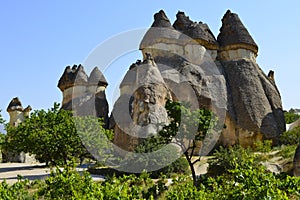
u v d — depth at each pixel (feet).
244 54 125.49
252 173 21.97
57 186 25.16
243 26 129.70
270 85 124.36
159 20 119.03
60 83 141.28
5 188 25.45
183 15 130.62
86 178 25.89
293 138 103.60
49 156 68.69
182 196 25.36
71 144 67.05
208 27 127.85
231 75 120.57
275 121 114.93
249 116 111.45
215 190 25.40
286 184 22.26
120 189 23.38
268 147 85.66
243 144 109.19
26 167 100.68
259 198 20.83
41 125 70.08
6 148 76.33
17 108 150.41
